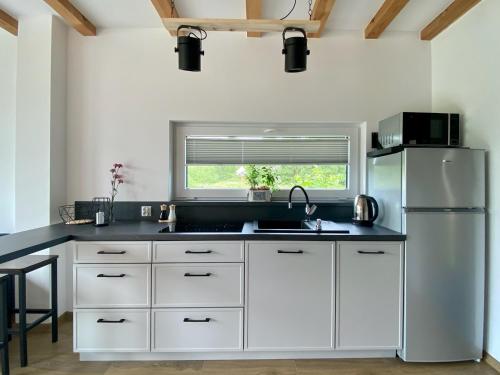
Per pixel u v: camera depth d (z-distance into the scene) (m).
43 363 1.98
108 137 2.59
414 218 1.97
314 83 2.62
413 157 1.97
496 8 1.99
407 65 2.64
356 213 2.36
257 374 1.89
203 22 1.68
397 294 1.99
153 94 2.59
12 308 2.35
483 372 1.93
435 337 1.98
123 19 2.46
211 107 2.60
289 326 1.99
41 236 1.88
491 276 2.01
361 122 2.66
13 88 2.65
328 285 1.99
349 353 2.06
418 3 2.24
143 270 1.97
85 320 1.96
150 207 2.59
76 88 2.58
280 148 2.73
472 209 2.00
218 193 2.73
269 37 2.60
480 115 2.12
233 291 1.98
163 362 2.01
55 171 2.47
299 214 2.63
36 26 2.42
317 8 2.18
